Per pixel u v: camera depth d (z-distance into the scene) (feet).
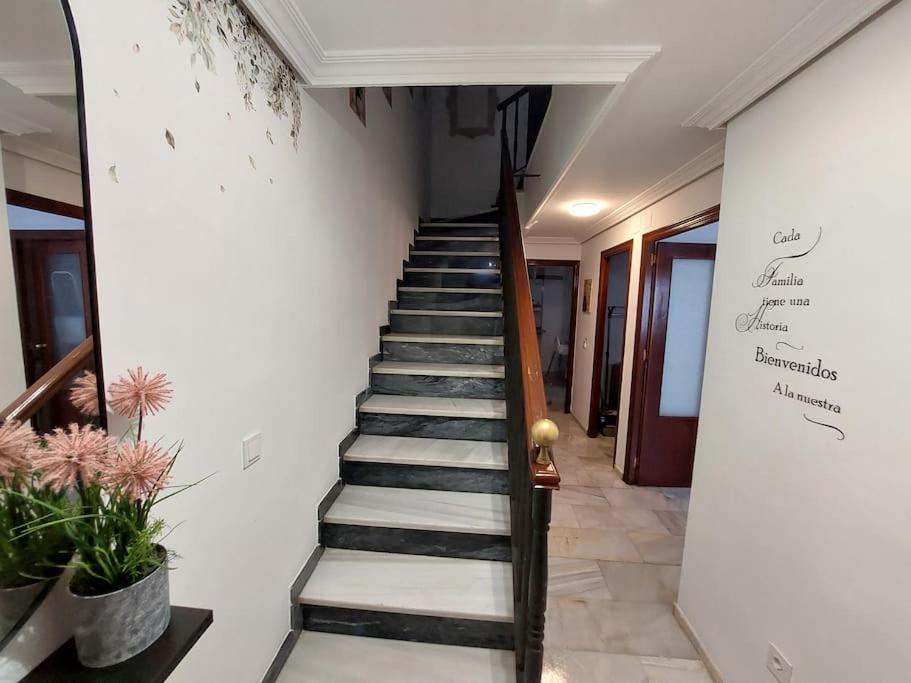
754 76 4.54
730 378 5.23
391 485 7.05
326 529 6.21
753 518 4.73
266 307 4.37
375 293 9.05
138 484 2.03
